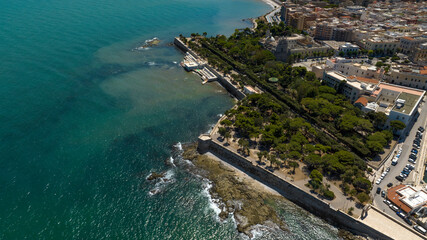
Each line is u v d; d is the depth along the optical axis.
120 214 167.25
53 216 163.00
